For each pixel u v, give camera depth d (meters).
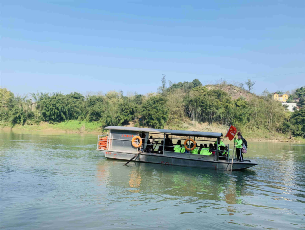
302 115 57.94
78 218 8.05
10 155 20.22
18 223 7.61
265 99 69.50
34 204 9.24
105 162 18.11
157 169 16.14
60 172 14.62
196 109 59.84
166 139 18.42
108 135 19.38
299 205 10.11
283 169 17.83
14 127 59.12
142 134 19.06
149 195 10.65
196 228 7.58
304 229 7.79
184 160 17.22
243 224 8.02
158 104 55.88
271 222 8.27
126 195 10.55
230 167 16.44
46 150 23.84
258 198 10.88
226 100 61.22
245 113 57.50
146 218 8.20
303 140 54.16
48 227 7.37
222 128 56.97
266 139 52.91
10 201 9.51
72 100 65.12
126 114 56.81
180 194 10.96
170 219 8.17
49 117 60.69
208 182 13.28
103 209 8.88
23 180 12.64
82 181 12.68
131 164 17.56
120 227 7.47
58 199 9.84
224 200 10.41
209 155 16.78
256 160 21.92
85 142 33.12
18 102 63.66
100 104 63.06
